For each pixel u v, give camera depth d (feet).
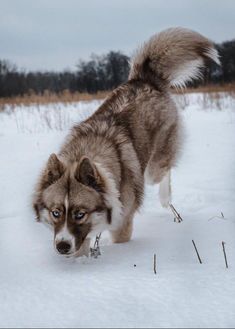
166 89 22.48
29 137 43.09
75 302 10.50
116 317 9.58
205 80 94.84
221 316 9.52
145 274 12.41
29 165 30.99
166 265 13.29
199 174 27.73
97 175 14.90
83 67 136.56
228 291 10.91
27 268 13.46
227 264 13.00
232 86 78.18
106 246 16.19
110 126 18.04
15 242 16.57
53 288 11.52
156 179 21.52
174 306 10.11
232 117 49.93
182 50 23.18
